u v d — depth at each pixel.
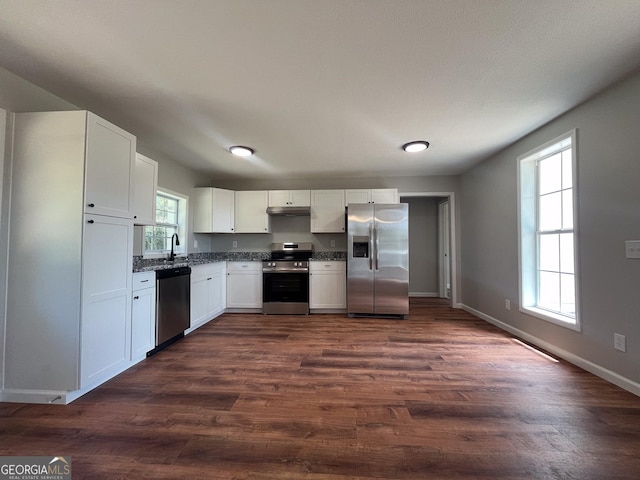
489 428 1.60
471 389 2.04
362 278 4.18
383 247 4.16
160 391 2.01
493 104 2.36
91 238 1.94
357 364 2.49
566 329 2.54
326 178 4.89
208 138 3.08
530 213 3.14
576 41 1.63
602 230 2.18
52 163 1.88
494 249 3.72
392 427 1.61
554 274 2.88
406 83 2.06
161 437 1.53
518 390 2.02
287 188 4.94
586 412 1.74
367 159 3.85
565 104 2.36
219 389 2.04
